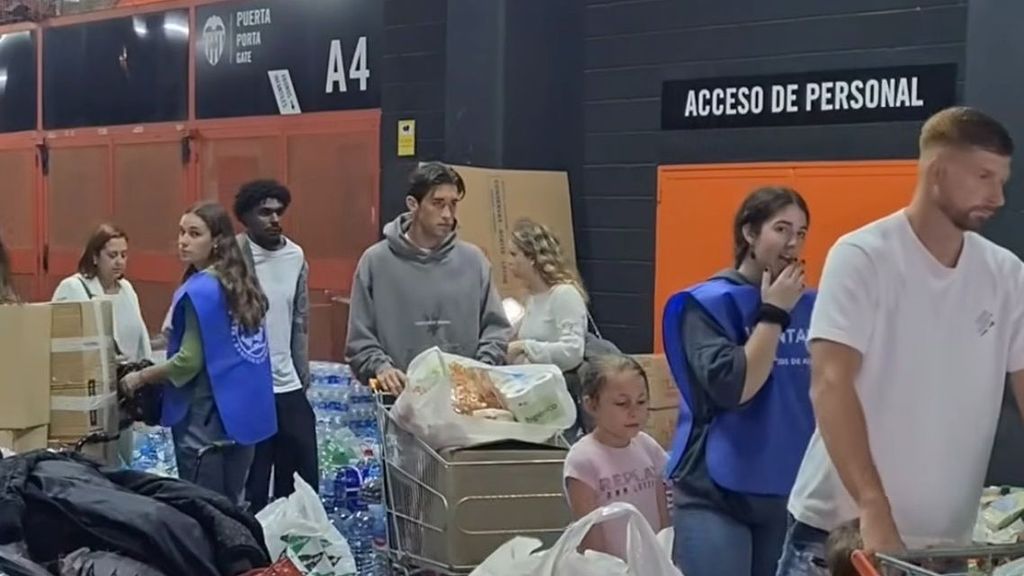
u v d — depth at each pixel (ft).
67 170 31.14
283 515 10.87
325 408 21.47
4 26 32.48
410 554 11.09
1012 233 17.38
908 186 19.04
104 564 8.00
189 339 15.19
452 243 14.65
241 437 15.42
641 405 11.21
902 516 8.40
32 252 32.14
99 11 29.96
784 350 10.78
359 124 25.04
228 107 27.43
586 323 16.51
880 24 19.57
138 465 19.33
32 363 13.39
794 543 9.40
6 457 10.11
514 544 8.32
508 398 11.12
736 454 10.67
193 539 8.39
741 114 21.17
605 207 23.12
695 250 21.63
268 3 26.43
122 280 20.36
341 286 25.36
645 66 22.44
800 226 10.86
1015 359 8.51
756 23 20.93
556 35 23.03
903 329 8.21
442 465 10.55
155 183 28.89
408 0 24.12
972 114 7.93
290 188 26.17
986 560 7.12
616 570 7.75
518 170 22.48
